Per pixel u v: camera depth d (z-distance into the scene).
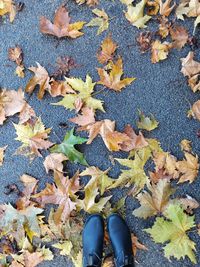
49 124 1.25
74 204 1.20
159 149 1.21
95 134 1.21
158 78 1.23
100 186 1.21
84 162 1.22
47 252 1.24
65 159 1.23
